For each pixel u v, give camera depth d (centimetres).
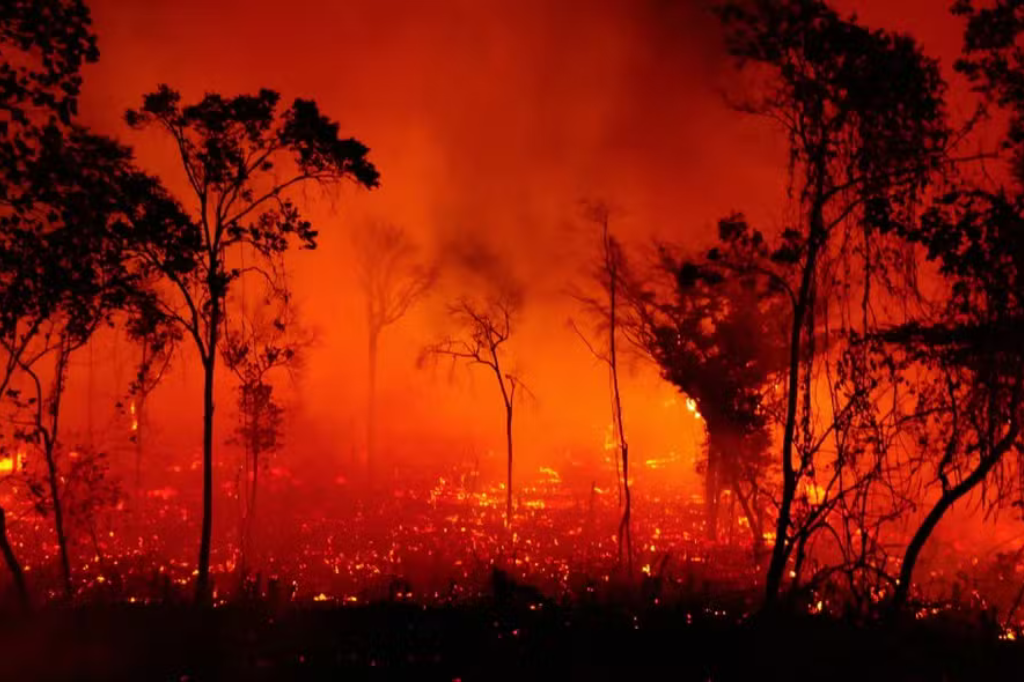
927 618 1220
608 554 2305
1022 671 1053
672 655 1109
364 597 1634
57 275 1540
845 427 1448
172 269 1695
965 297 1397
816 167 1461
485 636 1179
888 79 1403
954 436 1405
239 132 1742
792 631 1112
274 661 1114
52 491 1814
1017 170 1379
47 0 1371
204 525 1714
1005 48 1385
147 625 1192
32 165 1428
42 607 1344
